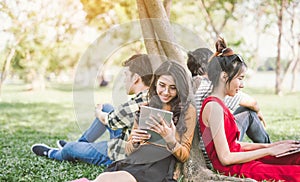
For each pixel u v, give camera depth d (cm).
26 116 1023
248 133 441
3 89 2089
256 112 443
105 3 1343
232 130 374
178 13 1559
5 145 591
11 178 396
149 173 324
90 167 434
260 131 435
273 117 915
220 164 368
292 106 1178
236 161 354
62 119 971
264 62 2717
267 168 359
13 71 1891
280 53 1689
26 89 2103
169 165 338
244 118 431
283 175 355
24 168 435
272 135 647
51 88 2188
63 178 395
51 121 930
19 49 1551
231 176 363
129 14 1351
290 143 360
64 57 1738
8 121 914
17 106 1280
